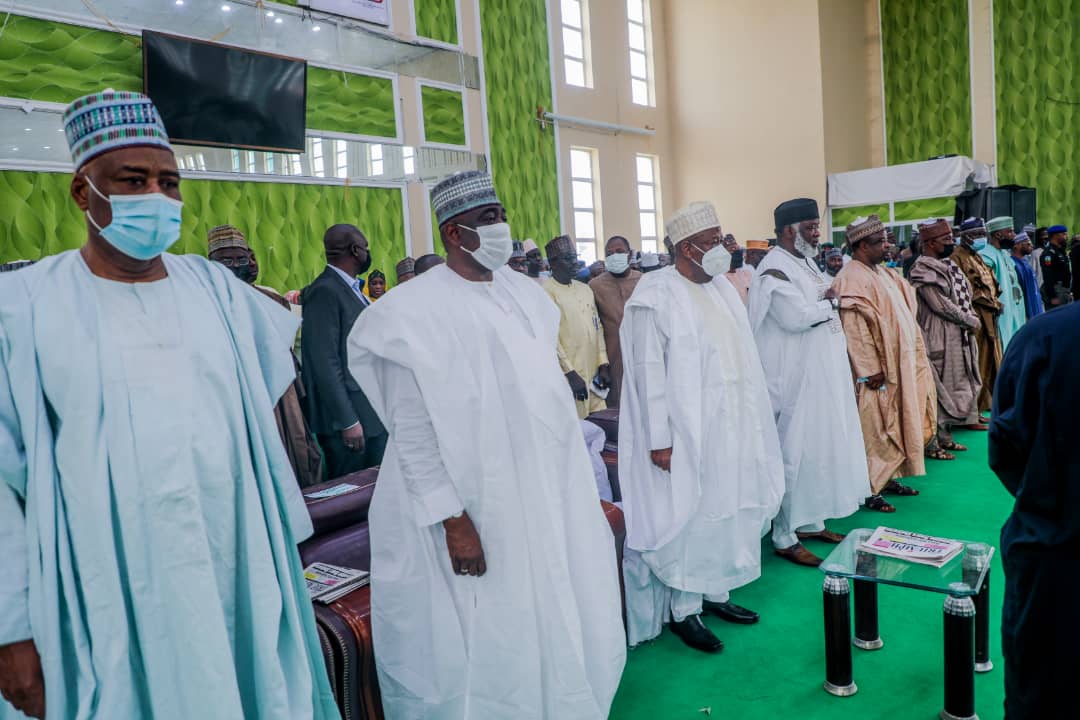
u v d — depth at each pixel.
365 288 5.56
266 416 1.45
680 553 2.53
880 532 2.39
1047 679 1.35
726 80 12.34
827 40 11.58
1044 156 11.17
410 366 1.66
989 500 3.86
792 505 3.21
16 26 4.55
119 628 1.21
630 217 11.71
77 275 1.30
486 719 1.68
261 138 5.64
